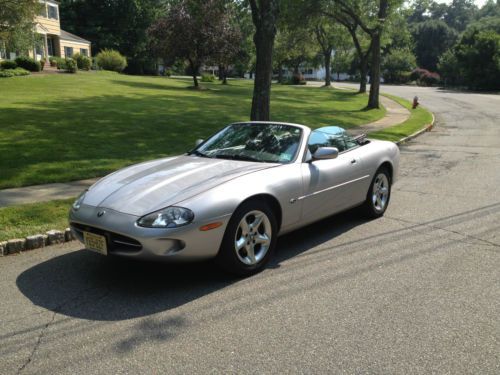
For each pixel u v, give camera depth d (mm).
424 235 5461
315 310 3592
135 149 10797
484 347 3064
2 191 7176
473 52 55344
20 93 21500
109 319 3480
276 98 32156
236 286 4059
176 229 3705
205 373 2795
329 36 50812
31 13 23422
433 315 3506
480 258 4699
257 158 4918
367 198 5973
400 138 14898
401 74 81750
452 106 31172
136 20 67000
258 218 4297
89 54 57750
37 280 4230
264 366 2859
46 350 3059
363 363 2887
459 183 8570
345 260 4664
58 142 10938
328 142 5480
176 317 3504
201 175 4352
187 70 85688
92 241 4027
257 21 11766
